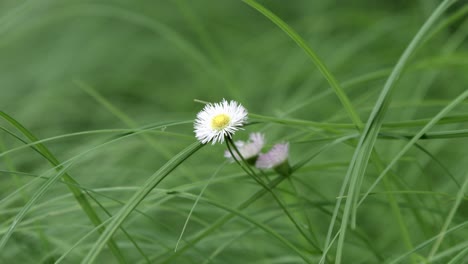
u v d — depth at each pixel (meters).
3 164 0.89
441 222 0.70
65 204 0.74
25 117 1.19
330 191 0.86
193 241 0.68
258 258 0.73
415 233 0.77
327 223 0.82
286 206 0.69
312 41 1.38
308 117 1.05
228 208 0.64
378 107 0.62
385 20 1.22
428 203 0.76
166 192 0.65
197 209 0.74
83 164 0.85
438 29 0.73
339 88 0.64
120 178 0.82
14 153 0.92
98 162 0.85
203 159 0.86
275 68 1.37
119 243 0.72
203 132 0.63
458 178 0.81
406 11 1.29
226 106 0.63
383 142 0.85
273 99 1.20
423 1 1.12
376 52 1.25
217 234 0.73
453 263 0.61
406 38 1.25
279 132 0.85
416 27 1.21
